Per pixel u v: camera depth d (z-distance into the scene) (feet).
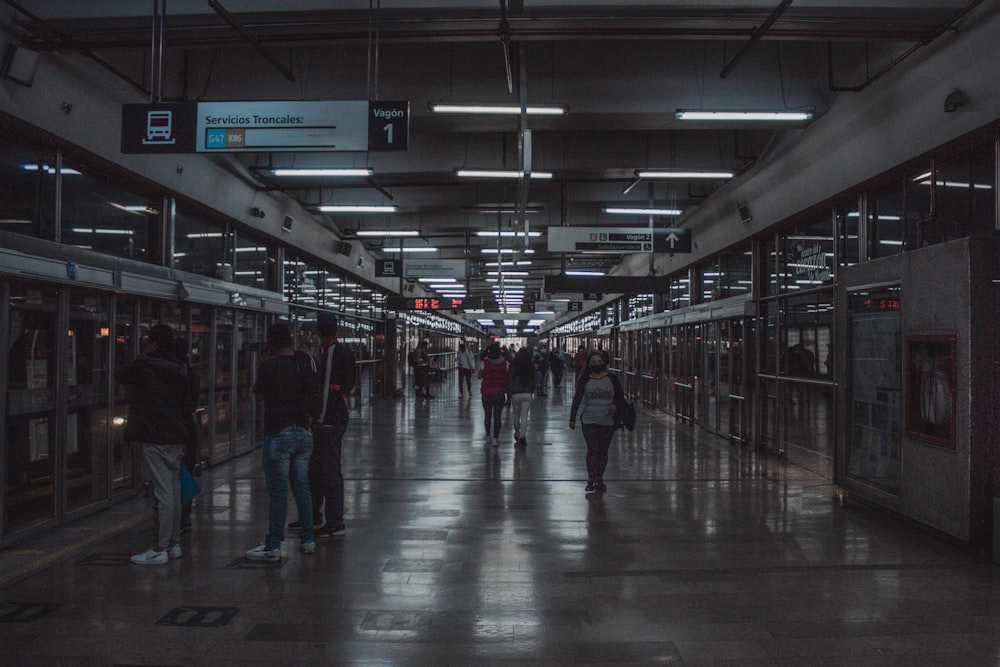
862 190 29.07
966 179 23.22
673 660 12.39
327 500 20.72
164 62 28.86
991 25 19.69
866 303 25.00
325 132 21.39
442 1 22.16
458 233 63.93
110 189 27.71
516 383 41.27
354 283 69.05
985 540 18.81
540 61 29.66
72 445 22.67
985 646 13.04
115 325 25.11
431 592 15.87
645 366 75.10
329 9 22.31
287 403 18.45
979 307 18.90
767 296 39.63
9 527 19.56
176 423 17.90
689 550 19.40
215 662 12.21
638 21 22.26
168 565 17.80
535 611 14.73
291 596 15.55
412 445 40.57
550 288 53.06
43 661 12.19
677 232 43.42
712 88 29.53
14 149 22.25
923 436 20.94
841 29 22.04
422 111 29.91
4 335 19.06
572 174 40.11
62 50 21.26
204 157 31.94
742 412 41.29
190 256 34.42
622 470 32.86
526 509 24.39
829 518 23.29
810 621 14.24
